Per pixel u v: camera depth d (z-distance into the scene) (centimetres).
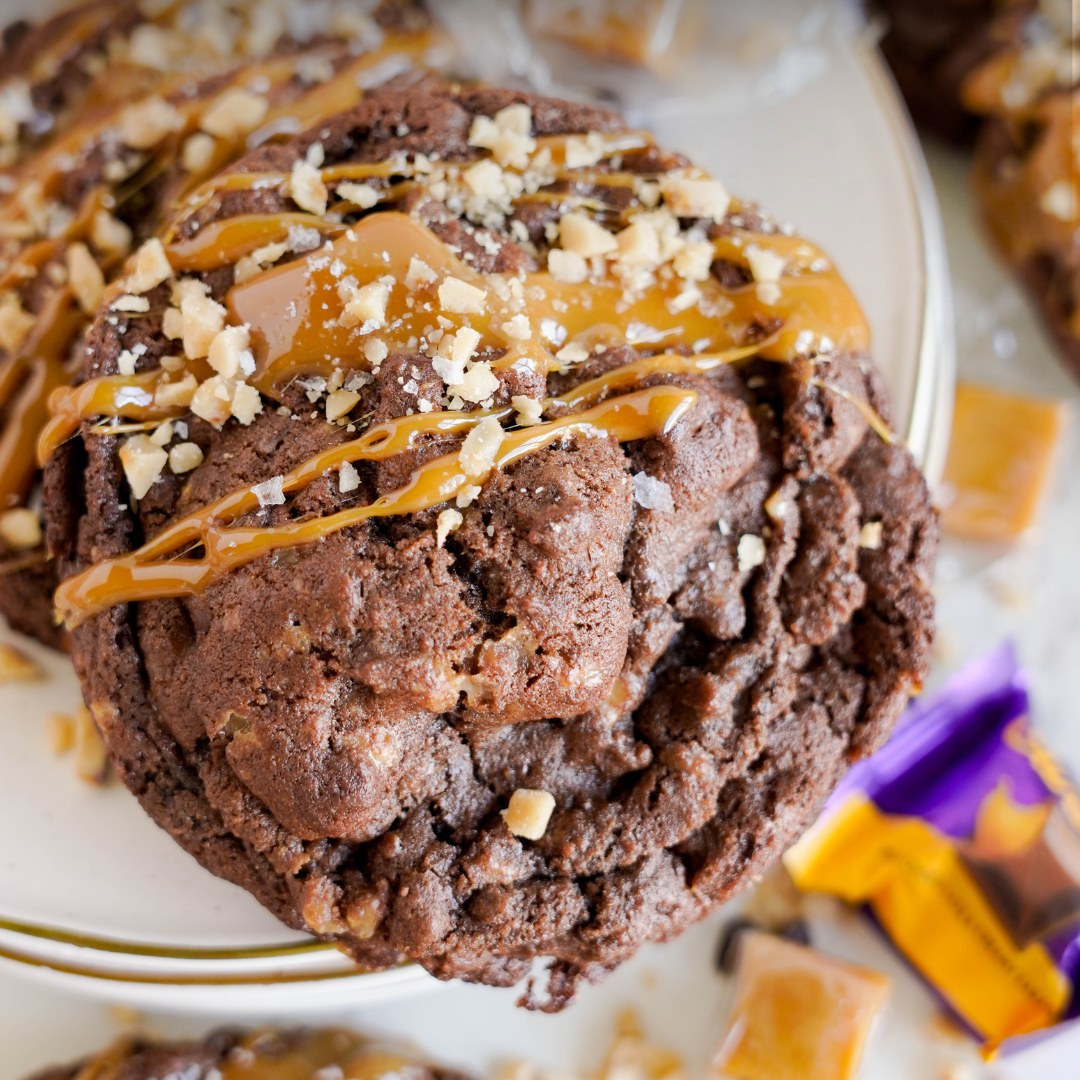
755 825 32
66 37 37
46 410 34
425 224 32
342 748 31
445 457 31
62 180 35
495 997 37
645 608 32
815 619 32
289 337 32
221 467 32
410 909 31
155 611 32
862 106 38
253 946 34
